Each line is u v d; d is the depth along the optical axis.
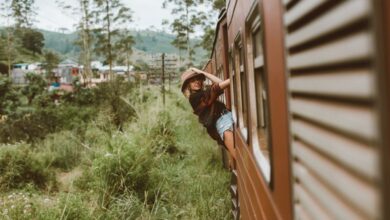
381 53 0.71
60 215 5.57
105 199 6.39
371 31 0.74
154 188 6.83
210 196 6.34
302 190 1.26
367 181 0.79
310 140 1.14
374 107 0.74
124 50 55.50
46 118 14.72
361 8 0.78
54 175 9.29
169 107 15.16
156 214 5.93
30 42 97.31
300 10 1.13
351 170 0.87
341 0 0.87
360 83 0.80
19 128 13.11
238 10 3.13
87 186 7.88
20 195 6.71
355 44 0.81
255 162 2.49
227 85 4.81
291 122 1.33
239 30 3.12
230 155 5.06
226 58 5.39
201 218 5.59
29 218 5.53
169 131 10.14
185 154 9.62
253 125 2.62
